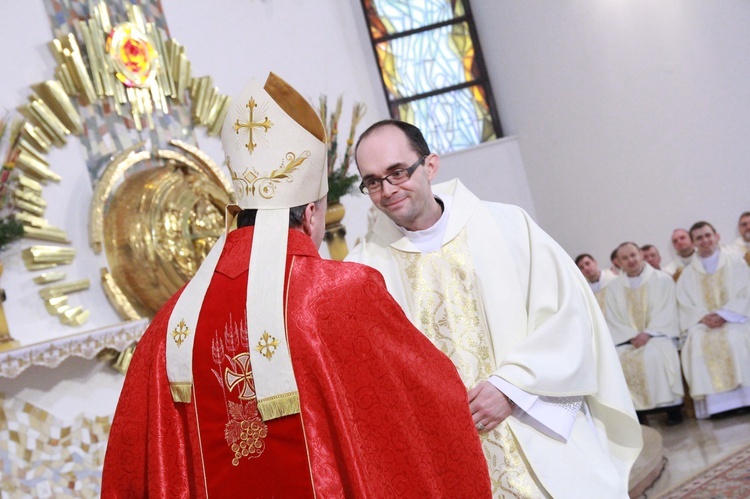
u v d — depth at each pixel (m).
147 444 1.81
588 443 2.55
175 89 5.76
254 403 1.71
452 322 2.63
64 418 4.43
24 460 4.18
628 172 9.38
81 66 5.06
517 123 10.17
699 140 8.95
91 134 5.08
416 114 10.20
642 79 9.18
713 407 7.09
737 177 8.79
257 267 1.78
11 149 4.57
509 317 2.59
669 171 9.15
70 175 4.89
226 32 6.63
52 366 3.99
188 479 1.78
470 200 2.75
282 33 7.30
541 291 2.61
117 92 5.32
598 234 9.70
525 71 9.98
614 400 2.64
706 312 7.46
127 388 1.87
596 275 8.24
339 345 1.70
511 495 2.46
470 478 1.73
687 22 8.86
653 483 5.23
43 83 4.84
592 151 9.59
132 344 4.81
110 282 4.86
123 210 4.96
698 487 4.83
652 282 7.82
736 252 7.64
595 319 2.73
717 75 8.78
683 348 7.33
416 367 1.74
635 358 7.48
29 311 4.49
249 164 1.88
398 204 2.57
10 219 4.39
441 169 10.17
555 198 9.96
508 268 2.63
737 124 8.73
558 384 2.43
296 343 1.69
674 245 8.39
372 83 9.88
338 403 1.65
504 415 2.41
